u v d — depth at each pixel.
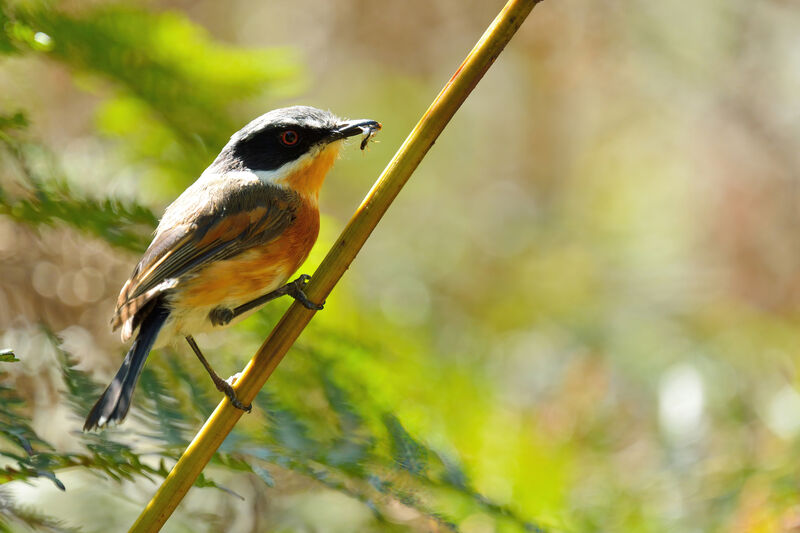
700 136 21.30
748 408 10.77
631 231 19.91
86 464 6.61
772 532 8.56
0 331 9.52
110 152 11.20
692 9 22.08
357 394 8.73
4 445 7.76
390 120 21.73
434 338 15.77
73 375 7.94
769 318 17.16
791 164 19.92
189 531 8.62
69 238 10.36
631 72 22.58
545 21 22.70
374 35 22.41
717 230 19.42
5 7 8.99
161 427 7.68
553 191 22.27
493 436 9.82
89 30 9.60
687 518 8.89
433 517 7.35
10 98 11.75
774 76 21.31
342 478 7.51
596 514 8.95
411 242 20.12
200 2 20.19
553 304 18.11
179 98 10.40
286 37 21.70
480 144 22.92
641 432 10.74
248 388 6.32
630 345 15.16
